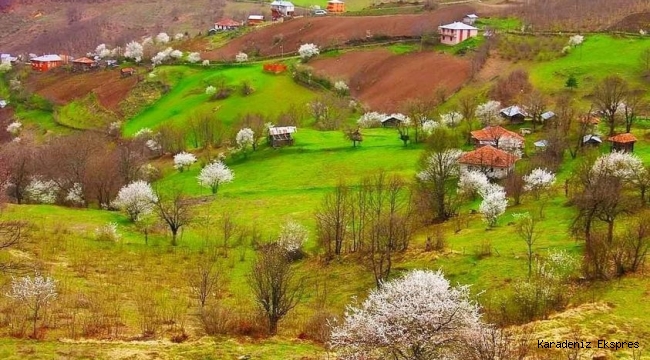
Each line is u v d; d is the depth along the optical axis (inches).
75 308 2012.8
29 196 4291.3
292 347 1636.3
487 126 4877.0
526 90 6053.2
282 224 3548.2
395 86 7372.1
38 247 2800.2
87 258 2741.1
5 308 1895.9
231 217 3777.1
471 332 1241.4
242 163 5241.1
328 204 3489.2
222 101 7357.3
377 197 3476.9
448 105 6358.3
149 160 5890.8
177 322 1920.5
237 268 2783.0
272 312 1866.4
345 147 5236.2
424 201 3457.2
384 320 1239.5
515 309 1871.3
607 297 1867.6
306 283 2564.0
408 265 2554.1
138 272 2640.3
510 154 4040.4
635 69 6141.7
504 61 7071.9
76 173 4411.9
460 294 1453.0
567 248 2401.6
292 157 5123.0
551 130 4350.4
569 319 1681.8
